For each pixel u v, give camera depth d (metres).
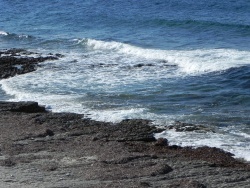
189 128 23.03
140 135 22.30
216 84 30.20
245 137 21.91
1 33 52.81
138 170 17.89
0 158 18.92
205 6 64.38
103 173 17.44
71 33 51.72
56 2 77.81
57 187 15.98
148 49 40.62
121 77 32.66
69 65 36.47
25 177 16.88
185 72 33.34
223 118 24.39
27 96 29.05
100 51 41.84
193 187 16.38
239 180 17.27
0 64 37.03
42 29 55.69
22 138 21.52
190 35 47.00
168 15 58.44
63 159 18.89
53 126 23.23
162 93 28.92
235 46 40.81
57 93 29.48
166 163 18.70
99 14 62.41
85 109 26.34
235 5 63.91
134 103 27.27
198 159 19.45
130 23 55.06
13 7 75.31
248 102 26.80
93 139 21.56
